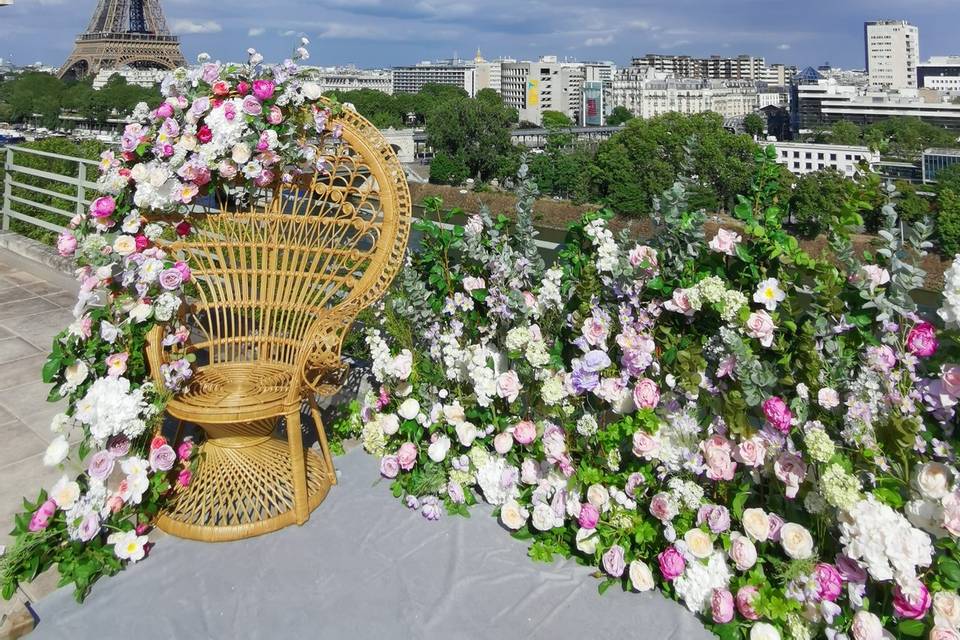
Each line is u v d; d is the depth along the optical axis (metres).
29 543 1.87
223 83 2.29
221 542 2.07
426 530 2.13
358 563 1.97
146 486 2.01
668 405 1.96
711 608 1.68
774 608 1.61
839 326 1.70
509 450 2.20
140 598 1.83
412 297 2.40
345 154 2.45
